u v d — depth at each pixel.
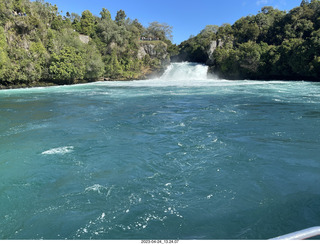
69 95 25.95
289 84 33.12
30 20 39.03
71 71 41.00
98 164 7.47
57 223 4.62
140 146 9.07
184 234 4.21
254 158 7.59
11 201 5.47
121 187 5.98
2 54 33.31
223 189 5.75
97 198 5.48
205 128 11.35
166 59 65.06
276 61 45.03
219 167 7.01
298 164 7.07
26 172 6.96
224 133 10.41
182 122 12.71
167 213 4.84
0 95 26.36
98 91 30.00
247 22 65.12
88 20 61.22
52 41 41.00
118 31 57.69
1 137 10.38
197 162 7.43
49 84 40.84
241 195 5.47
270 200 5.23
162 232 4.28
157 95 24.80
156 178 6.44
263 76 49.59
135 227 4.44
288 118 12.89
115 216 4.79
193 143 9.23
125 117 14.32
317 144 8.73
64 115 15.12
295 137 9.61
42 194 5.75
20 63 36.22
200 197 5.43
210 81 45.09
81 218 4.75
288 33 51.34
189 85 36.09
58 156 8.16
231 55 52.25
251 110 15.38
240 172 6.65
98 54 50.75
